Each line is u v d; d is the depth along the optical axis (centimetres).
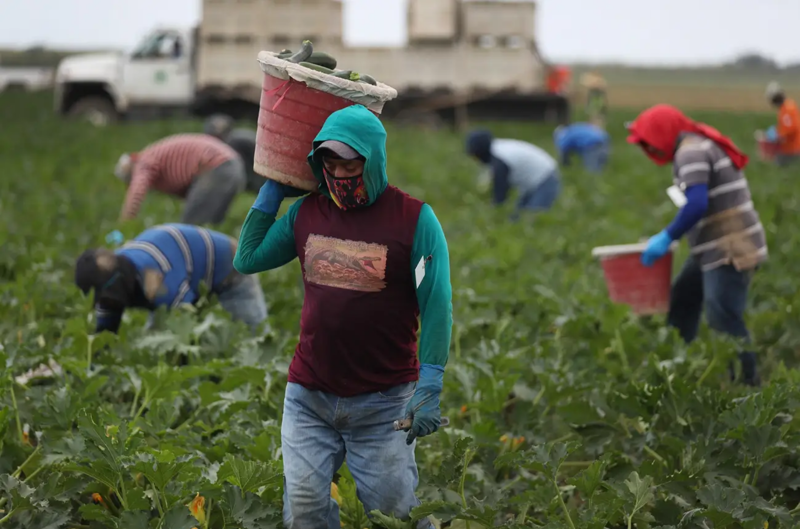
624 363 2081
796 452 1499
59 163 6669
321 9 10150
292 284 2836
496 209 4372
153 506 1323
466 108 10694
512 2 10494
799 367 2230
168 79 10088
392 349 1238
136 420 1573
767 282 2872
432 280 1180
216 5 10006
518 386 1828
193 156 3012
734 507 1285
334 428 1265
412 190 5694
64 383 1753
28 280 2525
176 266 2017
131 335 2014
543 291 2672
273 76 1221
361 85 1198
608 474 1543
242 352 1852
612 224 4275
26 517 1323
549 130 10888
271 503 1396
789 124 6125
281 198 1270
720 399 1634
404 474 1269
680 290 2238
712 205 2045
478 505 1321
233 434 1538
